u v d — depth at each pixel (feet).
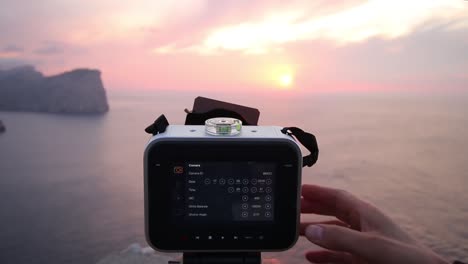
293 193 1.73
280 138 1.69
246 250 1.77
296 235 1.76
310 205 2.09
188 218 1.73
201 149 1.68
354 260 2.02
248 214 1.74
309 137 1.76
